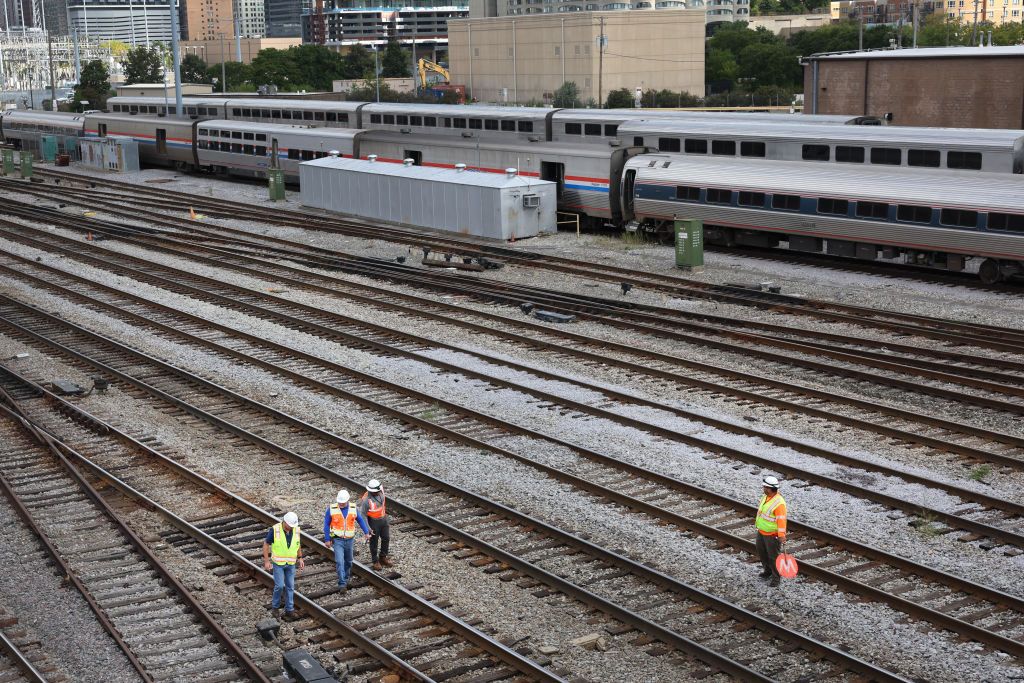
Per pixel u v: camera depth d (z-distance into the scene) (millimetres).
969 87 102625
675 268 68500
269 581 28812
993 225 58875
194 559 30594
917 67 106500
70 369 50562
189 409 43656
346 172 94562
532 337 52812
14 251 81438
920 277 63531
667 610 26656
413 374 47344
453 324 55656
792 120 81562
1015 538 29562
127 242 83875
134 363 51094
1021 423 39312
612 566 29156
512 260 72312
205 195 113188
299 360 50375
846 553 29516
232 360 50750
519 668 24125
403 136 99875
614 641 25438
